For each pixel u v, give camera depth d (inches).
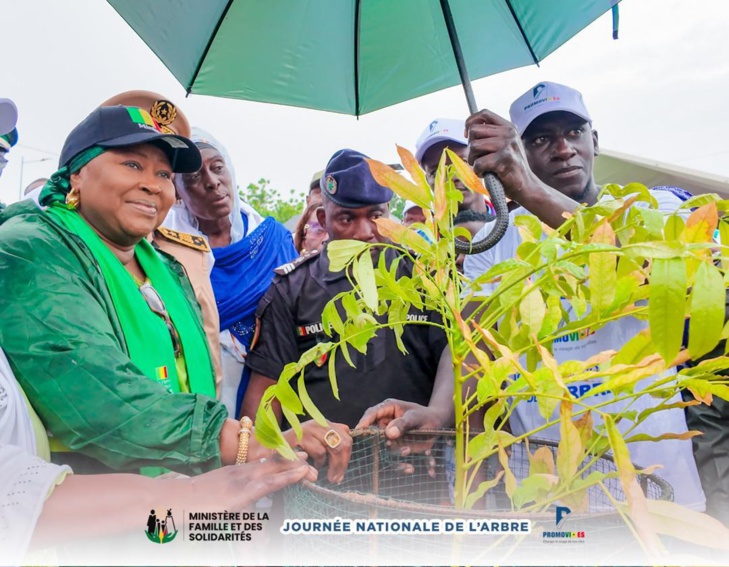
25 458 28.3
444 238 26.8
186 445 33.0
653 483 29.4
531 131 63.0
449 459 37.8
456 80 66.4
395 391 55.2
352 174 58.9
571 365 24.6
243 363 67.0
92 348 34.0
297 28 59.5
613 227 29.3
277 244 74.7
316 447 34.5
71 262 36.9
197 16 54.9
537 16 60.0
